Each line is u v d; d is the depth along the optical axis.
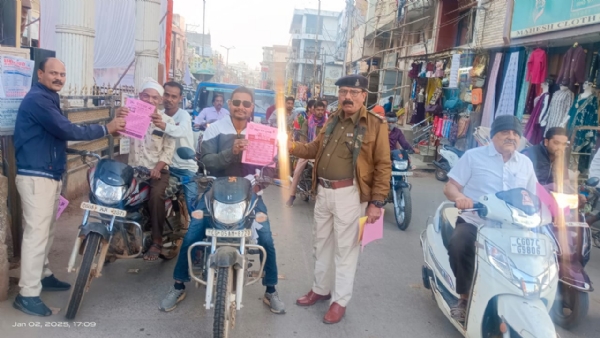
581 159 8.28
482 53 11.45
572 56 8.34
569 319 3.92
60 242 5.14
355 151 3.71
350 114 3.79
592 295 4.77
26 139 3.46
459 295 3.62
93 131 3.66
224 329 2.99
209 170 3.76
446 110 13.28
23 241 3.54
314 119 8.11
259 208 3.78
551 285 3.04
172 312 3.81
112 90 9.06
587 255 4.04
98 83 15.59
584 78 8.31
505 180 3.60
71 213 6.15
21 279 3.55
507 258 3.06
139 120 3.85
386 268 5.21
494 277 3.09
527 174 3.64
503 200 3.15
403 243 6.20
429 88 14.88
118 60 15.64
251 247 3.48
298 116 9.35
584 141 8.23
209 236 3.36
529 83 9.91
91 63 8.02
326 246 4.05
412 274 5.07
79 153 3.85
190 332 3.52
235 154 3.56
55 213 3.82
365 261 5.41
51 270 4.40
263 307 4.01
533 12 9.48
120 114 3.82
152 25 11.13
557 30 8.73
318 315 3.95
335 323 3.82
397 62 19.69
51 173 3.59
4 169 4.24
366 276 4.94
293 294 4.35
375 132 3.75
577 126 7.86
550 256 3.11
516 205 3.11
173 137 4.45
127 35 15.53
